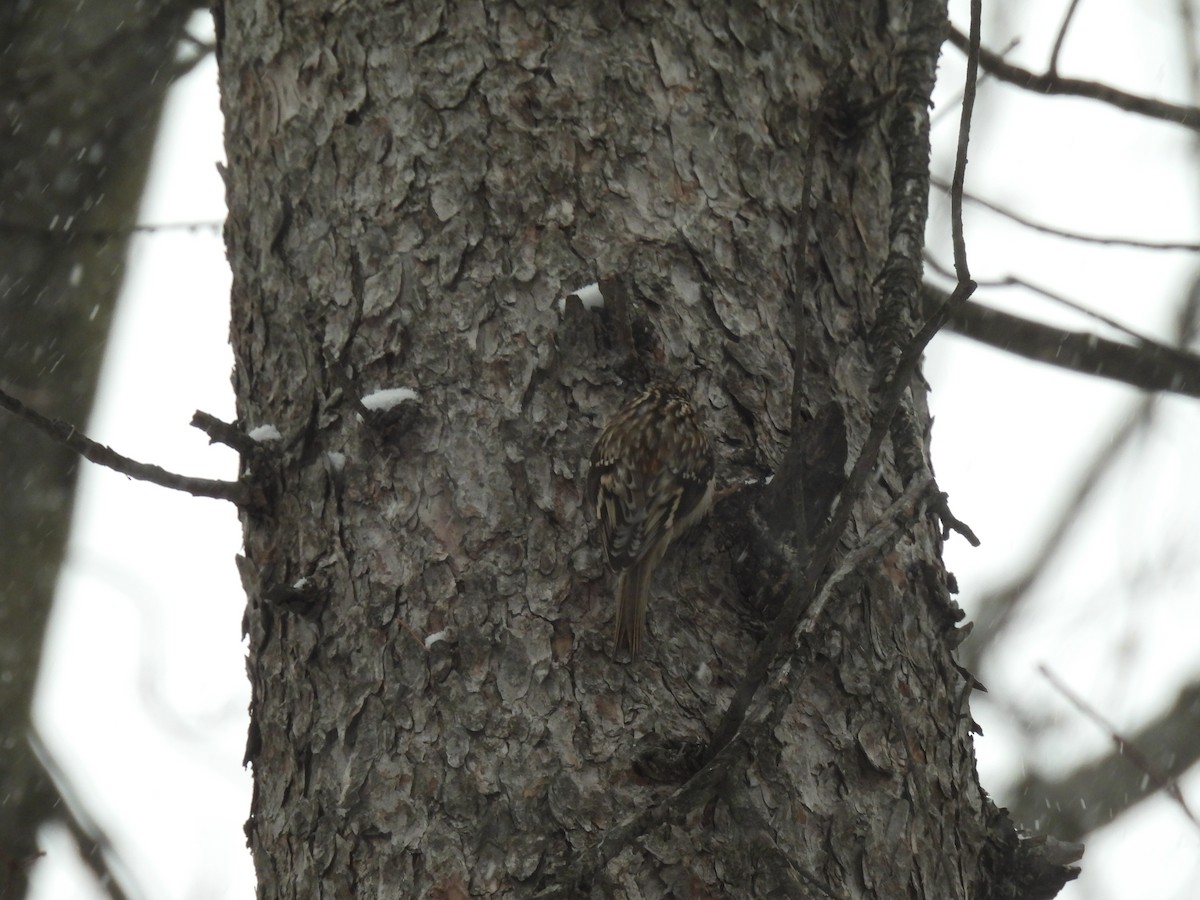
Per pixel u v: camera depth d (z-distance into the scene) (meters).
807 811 7.59
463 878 7.34
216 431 8.41
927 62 9.95
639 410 8.16
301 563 8.32
